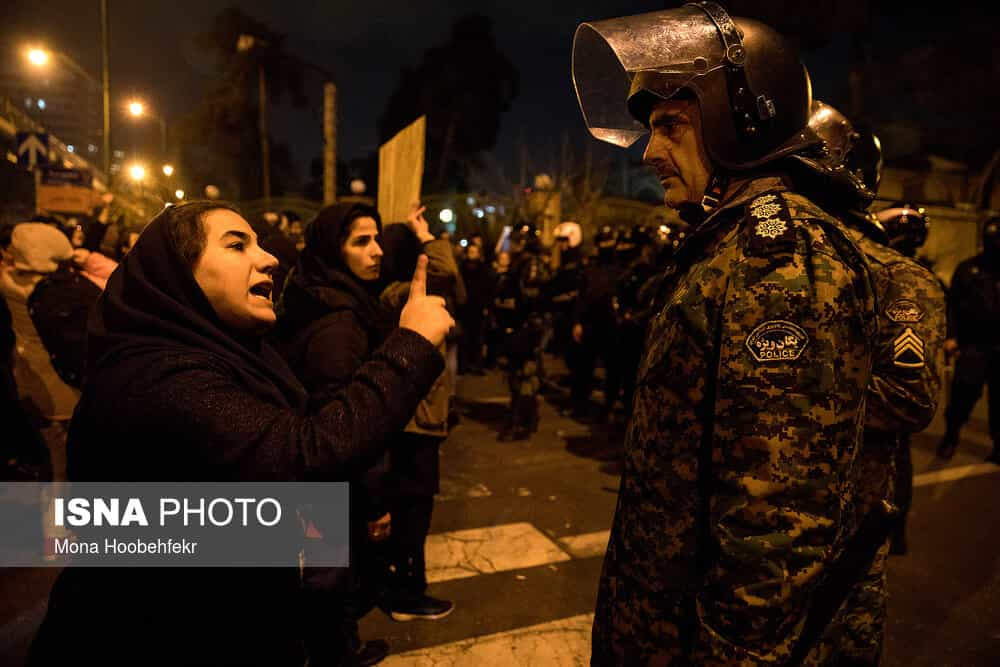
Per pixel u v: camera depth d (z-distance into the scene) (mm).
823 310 997
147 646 1061
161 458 1014
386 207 3062
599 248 6555
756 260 1039
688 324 1107
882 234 1565
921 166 14453
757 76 1172
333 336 2021
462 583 3160
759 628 971
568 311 6617
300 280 2242
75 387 3410
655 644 1133
